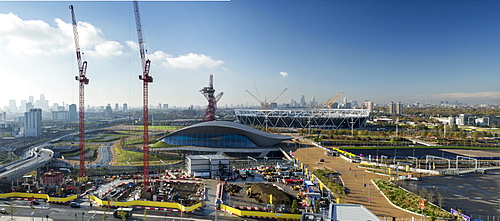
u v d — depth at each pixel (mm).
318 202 81375
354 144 198375
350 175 115875
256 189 94000
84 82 144500
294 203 73250
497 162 140500
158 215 75438
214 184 103375
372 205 82375
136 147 190250
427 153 165000
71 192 93000
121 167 135000
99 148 198000
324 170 121625
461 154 162875
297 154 161875
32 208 77312
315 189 95875
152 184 102125
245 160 154125
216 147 173000
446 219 72562
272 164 143000
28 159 142500
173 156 160125
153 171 126812
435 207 80312
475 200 87188
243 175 114625
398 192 92750
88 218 73062
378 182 104688
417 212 76875
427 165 134625
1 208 78875
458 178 112938
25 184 100250
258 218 74000
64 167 140125
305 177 113812
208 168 117250
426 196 88500
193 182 106188
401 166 130000
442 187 100312
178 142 179250
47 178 99000
